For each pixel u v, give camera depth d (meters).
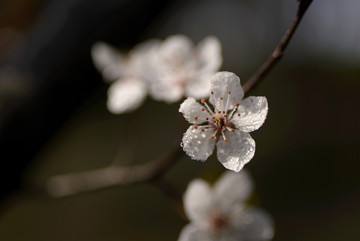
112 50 0.32
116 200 0.91
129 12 0.32
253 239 0.29
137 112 0.32
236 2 1.11
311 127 1.12
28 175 0.32
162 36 0.93
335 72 1.18
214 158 0.69
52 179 0.31
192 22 1.04
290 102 1.20
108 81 0.32
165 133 1.06
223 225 0.29
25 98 0.30
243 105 0.26
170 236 0.80
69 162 0.96
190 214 0.29
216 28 1.15
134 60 0.31
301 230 0.79
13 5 0.36
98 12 0.32
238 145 0.25
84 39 0.31
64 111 0.31
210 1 1.07
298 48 1.14
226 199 0.29
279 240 0.77
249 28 1.15
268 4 1.06
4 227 0.83
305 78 1.21
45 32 0.32
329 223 0.78
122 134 1.04
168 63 0.30
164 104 1.16
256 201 0.30
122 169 0.30
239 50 1.22
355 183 0.88
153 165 0.29
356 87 1.14
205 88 0.28
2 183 0.30
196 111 0.26
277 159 1.01
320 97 1.18
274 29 1.09
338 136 1.07
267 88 1.25
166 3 0.33
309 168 0.96
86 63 0.31
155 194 0.91
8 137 0.30
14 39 0.35
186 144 0.26
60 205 0.89
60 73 0.31
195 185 0.29
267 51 1.16
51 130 0.31
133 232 0.83
